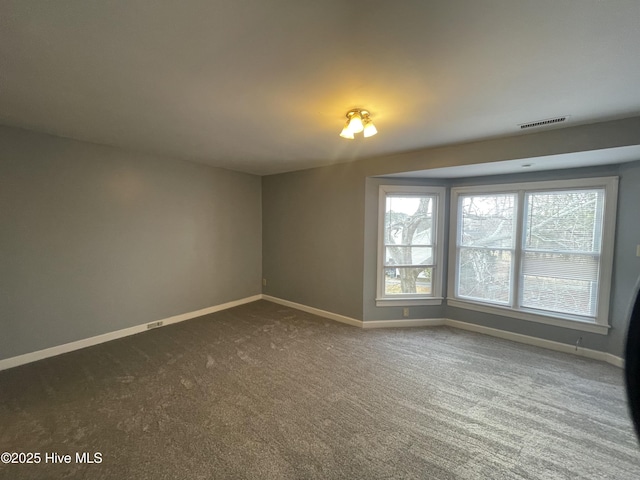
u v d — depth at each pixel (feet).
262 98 6.33
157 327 12.32
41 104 6.81
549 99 6.22
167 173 12.44
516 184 11.09
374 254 12.54
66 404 7.05
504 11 3.64
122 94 6.22
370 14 3.73
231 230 15.23
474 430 6.32
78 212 10.03
